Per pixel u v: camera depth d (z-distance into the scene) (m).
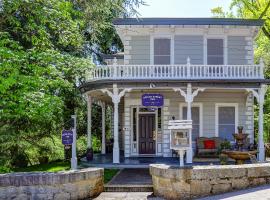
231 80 20.17
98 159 21.39
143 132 22.73
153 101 21.27
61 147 24.89
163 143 22.55
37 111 12.98
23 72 13.11
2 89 11.87
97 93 22.25
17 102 12.77
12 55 12.05
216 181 10.80
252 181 11.06
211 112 22.78
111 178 15.34
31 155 23.44
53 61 13.77
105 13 18.95
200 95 22.78
